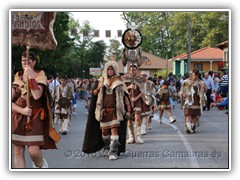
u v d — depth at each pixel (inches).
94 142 445.4
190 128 615.2
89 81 1140.5
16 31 348.5
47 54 1134.4
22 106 312.2
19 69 933.2
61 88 629.9
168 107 746.2
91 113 442.9
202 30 2322.8
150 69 2874.0
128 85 532.1
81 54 2822.3
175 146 503.5
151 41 2755.9
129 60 541.0
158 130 655.1
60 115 629.0
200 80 616.1
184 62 2338.8
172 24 2470.5
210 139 557.6
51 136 313.3
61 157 442.3
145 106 605.3
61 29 1288.1
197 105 614.5
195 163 409.7
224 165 400.5
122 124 447.2
